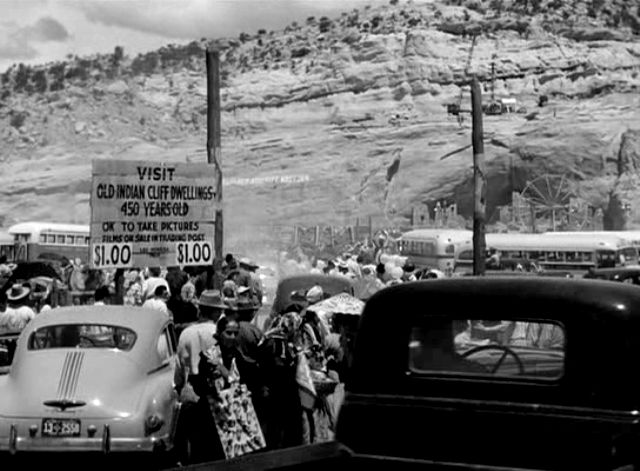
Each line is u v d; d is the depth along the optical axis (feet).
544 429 21.18
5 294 54.95
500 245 209.05
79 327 41.78
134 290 79.46
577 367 21.25
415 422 22.36
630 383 20.90
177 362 40.63
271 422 41.70
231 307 40.57
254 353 41.11
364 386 23.17
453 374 22.47
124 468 38.99
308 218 554.46
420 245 222.89
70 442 38.42
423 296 22.94
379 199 569.64
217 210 72.59
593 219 470.80
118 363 40.57
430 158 581.12
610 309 21.27
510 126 609.42
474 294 22.45
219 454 38.86
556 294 21.79
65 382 39.42
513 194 483.51
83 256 241.35
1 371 45.96
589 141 525.34
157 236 61.16
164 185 61.36
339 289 64.75
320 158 654.12
